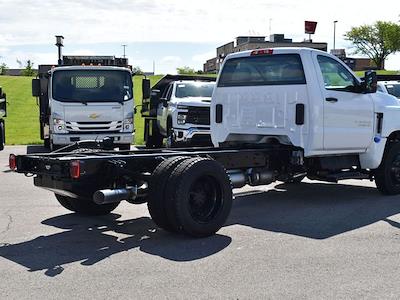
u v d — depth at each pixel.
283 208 8.55
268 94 8.68
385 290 4.89
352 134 8.84
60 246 6.34
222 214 6.84
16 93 49.66
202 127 15.15
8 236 6.82
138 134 26.33
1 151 18.50
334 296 4.74
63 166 6.52
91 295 4.75
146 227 7.31
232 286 4.98
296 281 5.11
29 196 9.66
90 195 6.95
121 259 5.81
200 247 6.26
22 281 5.11
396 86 14.94
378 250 6.14
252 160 8.20
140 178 6.79
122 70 15.57
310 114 8.27
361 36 85.88
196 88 16.52
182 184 6.46
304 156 8.41
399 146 9.62
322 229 7.14
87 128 15.20
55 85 15.12
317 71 8.41
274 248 6.21
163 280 5.14
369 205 8.77
